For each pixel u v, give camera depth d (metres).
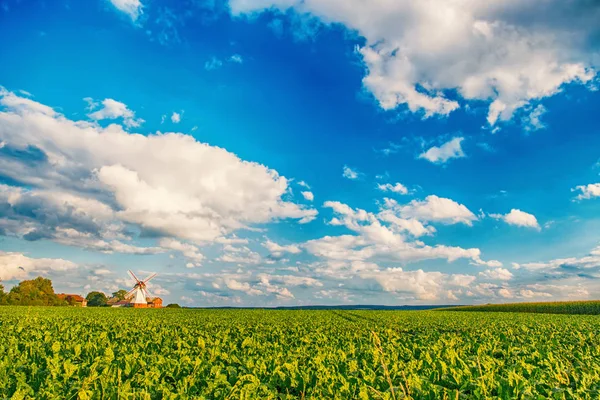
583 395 7.02
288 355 11.35
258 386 7.12
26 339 16.55
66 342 15.32
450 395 6.60
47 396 6.30
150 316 41.94
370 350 11.46
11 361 9.30
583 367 9.69
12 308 58.19
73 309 59.09
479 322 35.81
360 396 6.41
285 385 7.65
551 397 6.69
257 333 21.73
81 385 6.96
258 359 9.86
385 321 36.78
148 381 7.16
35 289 115.94
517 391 6.67
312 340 18.05
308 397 6.87
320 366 8.68
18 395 6.17
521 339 18.86
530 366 8.85
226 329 24.33
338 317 44.12
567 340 18.73
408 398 6.08
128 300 104.75
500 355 12.77
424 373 8.52
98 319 34.00
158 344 14.26
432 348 12.52
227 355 10.76
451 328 28.14
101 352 11.70
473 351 13.48
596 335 21.61
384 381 7.41
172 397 6.19
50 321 29.36
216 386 7.08
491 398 6.47
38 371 8.18
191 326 27.03
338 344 16.17
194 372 8.31
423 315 51.62
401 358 11.31
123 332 20.69
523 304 92.56
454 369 8.09
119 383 6.83
